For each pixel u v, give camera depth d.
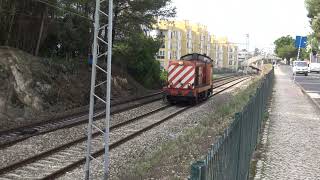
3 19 27.17
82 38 34.56
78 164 13.44
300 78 52.47
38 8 29.34
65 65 29.69
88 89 29.77
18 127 18.72
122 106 28.48
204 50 142.50
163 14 37.53
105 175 11.62
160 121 22.53
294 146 13.13
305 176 9.94
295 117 19.48
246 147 8.90
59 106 25.56
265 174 10.00
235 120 6.91
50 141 16.59
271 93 29.86
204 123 20.12
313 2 32.41
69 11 32.00
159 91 42.69
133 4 35.09
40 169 12.70
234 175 6.75
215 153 4.91
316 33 37.56
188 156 13.17
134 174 11.35
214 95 40.50
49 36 32.44
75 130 19.09
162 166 12.10
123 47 38.78
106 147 11.68
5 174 12.02
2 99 21.89
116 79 35.81
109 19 11.62
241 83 59.16
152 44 43.97
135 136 18.47
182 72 31.70
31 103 23.48
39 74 25.67
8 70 23.44
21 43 29.12
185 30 122.38
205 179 4.16
